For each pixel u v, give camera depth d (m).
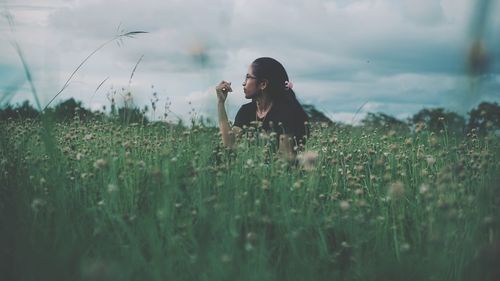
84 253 2.25
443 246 2.33
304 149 4.55
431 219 2.56
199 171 3.25
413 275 2.16
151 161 3.73
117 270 1.68
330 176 3.79
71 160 3.83
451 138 4.21
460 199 2.92
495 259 1.97
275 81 4.68
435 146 4.16
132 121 5.02
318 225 2.69
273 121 4.64
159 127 4.95
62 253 2.01
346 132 6.40
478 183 3.28
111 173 3.21
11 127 4.52
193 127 4.51
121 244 2.42
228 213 2.73
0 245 2.21
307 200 3.19
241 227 2.82
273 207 2.86
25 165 3.59
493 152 3.64
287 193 3.06
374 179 3.65
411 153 4.47
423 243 2.69
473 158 3.77
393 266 2.20
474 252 2.24
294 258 2.39
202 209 2.69
